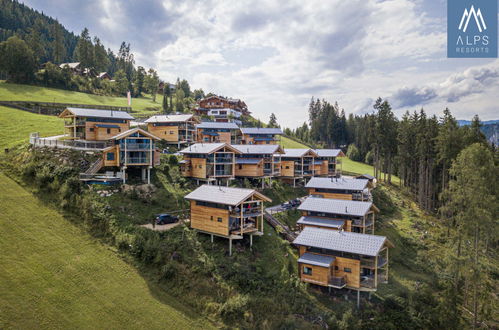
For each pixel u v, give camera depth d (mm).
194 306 32656
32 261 32594
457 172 45562
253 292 35469
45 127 71438
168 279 34438
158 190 49844
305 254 40938
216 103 138375
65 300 29891
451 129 65000
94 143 53125
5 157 49844
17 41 108188
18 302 28344
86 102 109938
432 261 50281
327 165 85125
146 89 168875
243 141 97750
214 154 57000
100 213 40281
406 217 65750
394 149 90750
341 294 39125
